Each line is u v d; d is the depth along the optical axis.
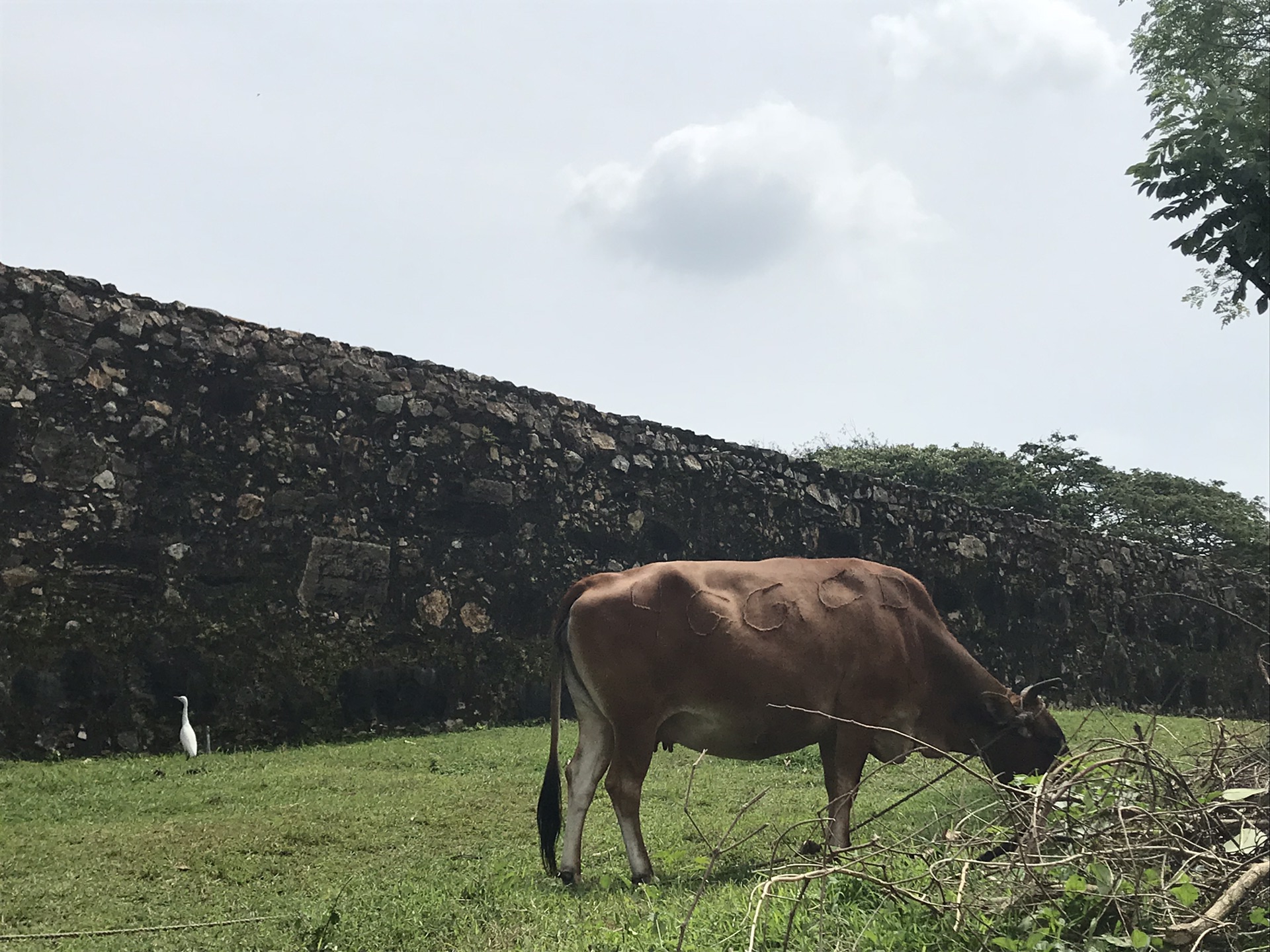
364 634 9.91
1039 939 3.14
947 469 23.88
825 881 3.52
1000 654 15.08
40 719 8.07
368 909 4.60
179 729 8.66
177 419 9.15
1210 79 7.61
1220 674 18.19
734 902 3.89
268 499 9.52
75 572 8.45
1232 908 3.18
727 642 5.37
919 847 4.04
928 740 6.00
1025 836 3.55
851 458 24.88
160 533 8.92
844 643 5.61
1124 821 3.65
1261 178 7.07
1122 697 16.45
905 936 3.33
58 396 8.57
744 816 6.58
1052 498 24.16
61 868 5.33
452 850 5.97
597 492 11.85
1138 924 3.21
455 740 9.55
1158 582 17.67
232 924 4.62
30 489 8.34
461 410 10.92
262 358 9.70
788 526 13.41
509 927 4.27
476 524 10.84
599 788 7.49
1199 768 4.45
